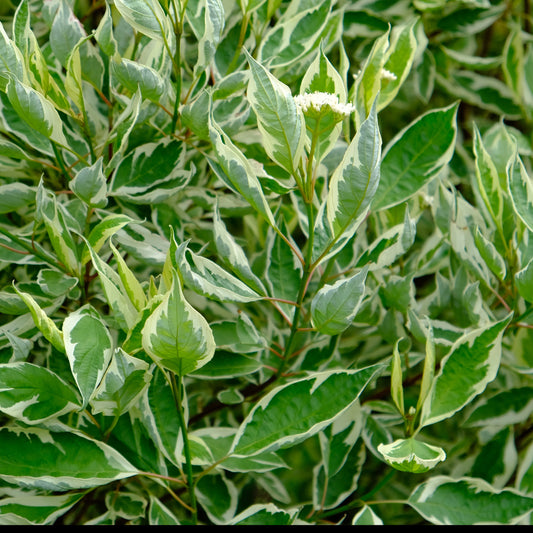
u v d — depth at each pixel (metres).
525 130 1.24
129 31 1.00
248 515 0.92
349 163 0.86
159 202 0.98
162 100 0.96
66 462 0.89
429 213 1.16
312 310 0.90
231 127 0.97
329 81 0.92
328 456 1.00
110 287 0.87
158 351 0.84
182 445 0.94
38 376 0.89
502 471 1.03
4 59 0.90
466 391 0.92
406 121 1.27
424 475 1.11
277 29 1.00
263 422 0.91
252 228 1.13
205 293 0.90
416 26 1.15
